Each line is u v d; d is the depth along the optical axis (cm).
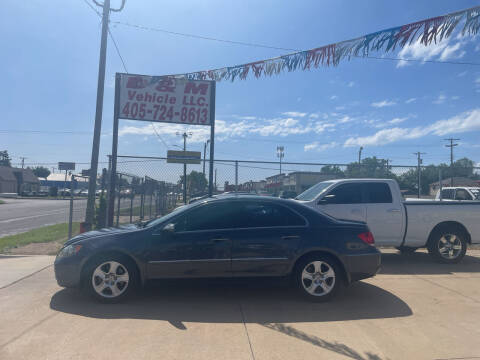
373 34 579
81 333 421
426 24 536
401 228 810
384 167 1245
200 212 552
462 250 815
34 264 768
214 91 1096
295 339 414
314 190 882
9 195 6056
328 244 541
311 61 647
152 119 1073
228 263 531
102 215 1155
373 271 552
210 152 1089
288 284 572
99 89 1073
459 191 1342
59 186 8881
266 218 554
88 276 523
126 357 366
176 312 496
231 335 422
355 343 405
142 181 1498
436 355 379
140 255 522
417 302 545
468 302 546
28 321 457
